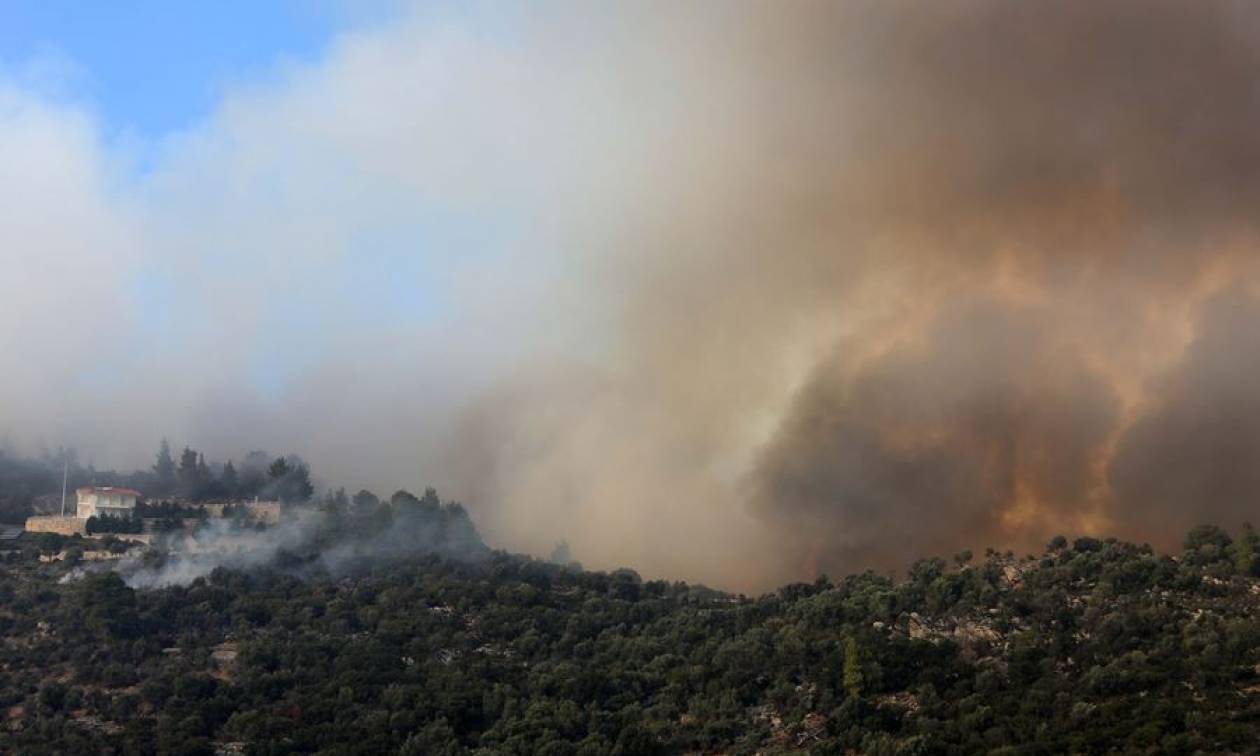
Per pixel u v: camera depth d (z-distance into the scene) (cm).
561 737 18150
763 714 18150
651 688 19638
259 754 17950
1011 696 16788
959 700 17012
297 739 18262
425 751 18050
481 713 19188
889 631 19125
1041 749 15262
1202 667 16362
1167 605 17875
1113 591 18650
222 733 18612
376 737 18238
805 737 17225
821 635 19275
